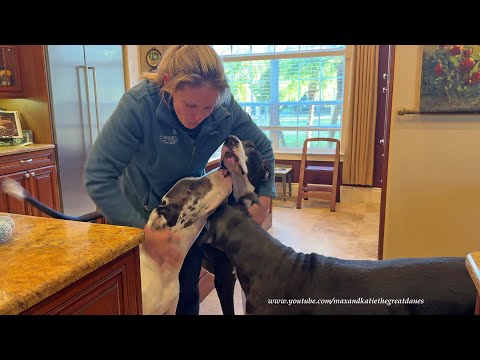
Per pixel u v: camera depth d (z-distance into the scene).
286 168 3.99
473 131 2.06
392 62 2.12
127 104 1.55
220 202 1.70
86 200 3.50
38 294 0.78
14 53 3.10
